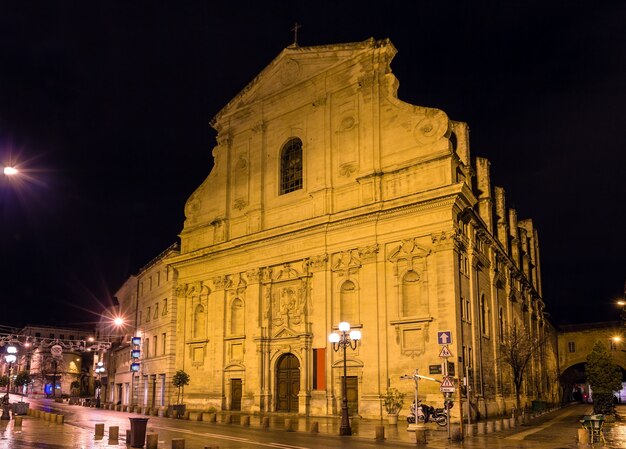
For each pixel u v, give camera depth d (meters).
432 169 34.97
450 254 32.91
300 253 39.50
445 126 35.12
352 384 35.59
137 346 56.69
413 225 34.53
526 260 61.91
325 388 36.28
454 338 31.77
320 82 41.47
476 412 32.38
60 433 23.88
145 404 54.31
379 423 30.91
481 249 39.44
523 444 21.08
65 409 49.44
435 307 32.94
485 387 36.03
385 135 37.56
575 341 81.00
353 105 39.59
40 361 98.75
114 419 34.44
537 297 63.00
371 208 35.81
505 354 38.41
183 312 47.84
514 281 50.44
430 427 27.41
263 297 41.53
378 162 37.22
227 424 30.44
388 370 33.91
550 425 31.53
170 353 49.41
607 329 79.06
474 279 35.88
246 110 46.47
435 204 33.72
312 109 41.69
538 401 46.62
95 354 87.38
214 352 44.06
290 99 43.41
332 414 35.53
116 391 68.44
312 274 38.66
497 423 27.05
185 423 31.27
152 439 18.34
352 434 24.73
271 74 45.12
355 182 38.06
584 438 20.75
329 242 38.09
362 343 35.19
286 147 43.66
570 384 85.38
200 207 48.88
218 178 47.56
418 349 32.97
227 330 43.56
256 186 44.09
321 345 37.16
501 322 42.88
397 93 38.56
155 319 55.12
